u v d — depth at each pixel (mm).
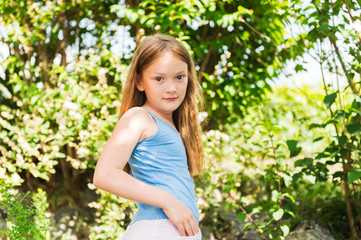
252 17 3184
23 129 3148
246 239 3379
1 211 3195
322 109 3160
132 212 3072
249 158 3502
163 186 1487
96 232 3350
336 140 2928
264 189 3875
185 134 1812
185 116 1809
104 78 3121
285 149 4223
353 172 2586
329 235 3145
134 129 1462
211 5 3061
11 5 3285
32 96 3252
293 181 2766
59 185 3947
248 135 3762
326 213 3406
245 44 3547
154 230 1441
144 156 1498
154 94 1547
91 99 3111
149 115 1543
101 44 3572
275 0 2973
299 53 2959
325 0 2730
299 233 3168
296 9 2793
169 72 1530
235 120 3834
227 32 3703
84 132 3000
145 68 1564
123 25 3645
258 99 3617
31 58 3656
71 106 2953
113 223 2965
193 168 1847
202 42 3656
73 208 3729
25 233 2232
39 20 3279
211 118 3908
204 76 3400
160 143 1520
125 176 1383
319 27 2551
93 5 3676
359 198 3014
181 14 2949
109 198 3004
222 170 3229
